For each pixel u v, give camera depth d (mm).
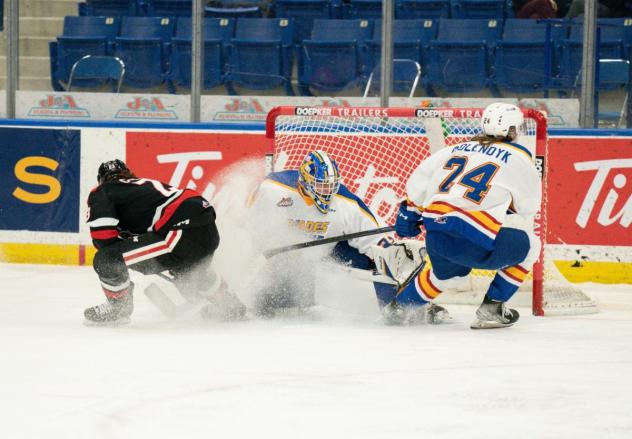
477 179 7301
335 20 12508
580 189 10742
